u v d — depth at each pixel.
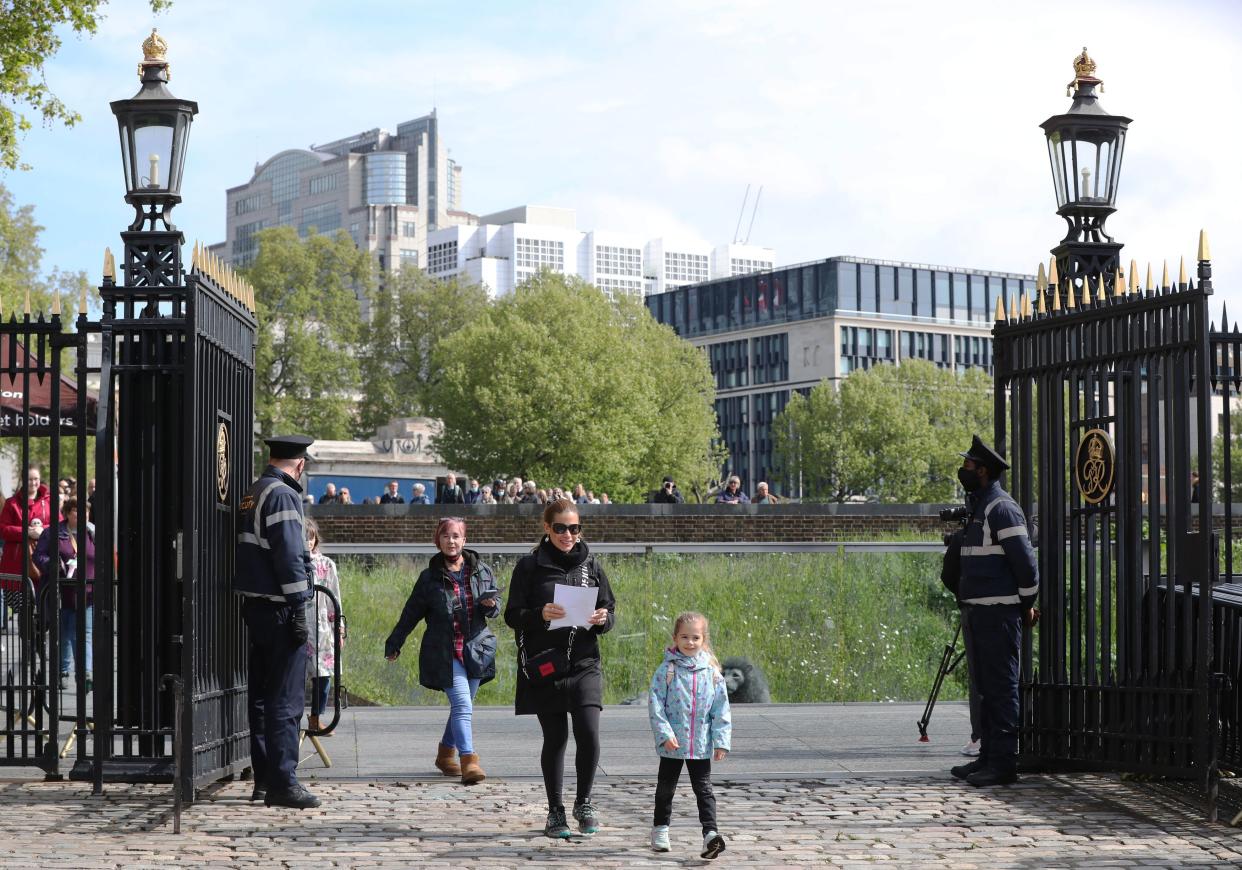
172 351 9.73
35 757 9.97
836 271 121.94
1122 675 9.70
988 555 9.79
